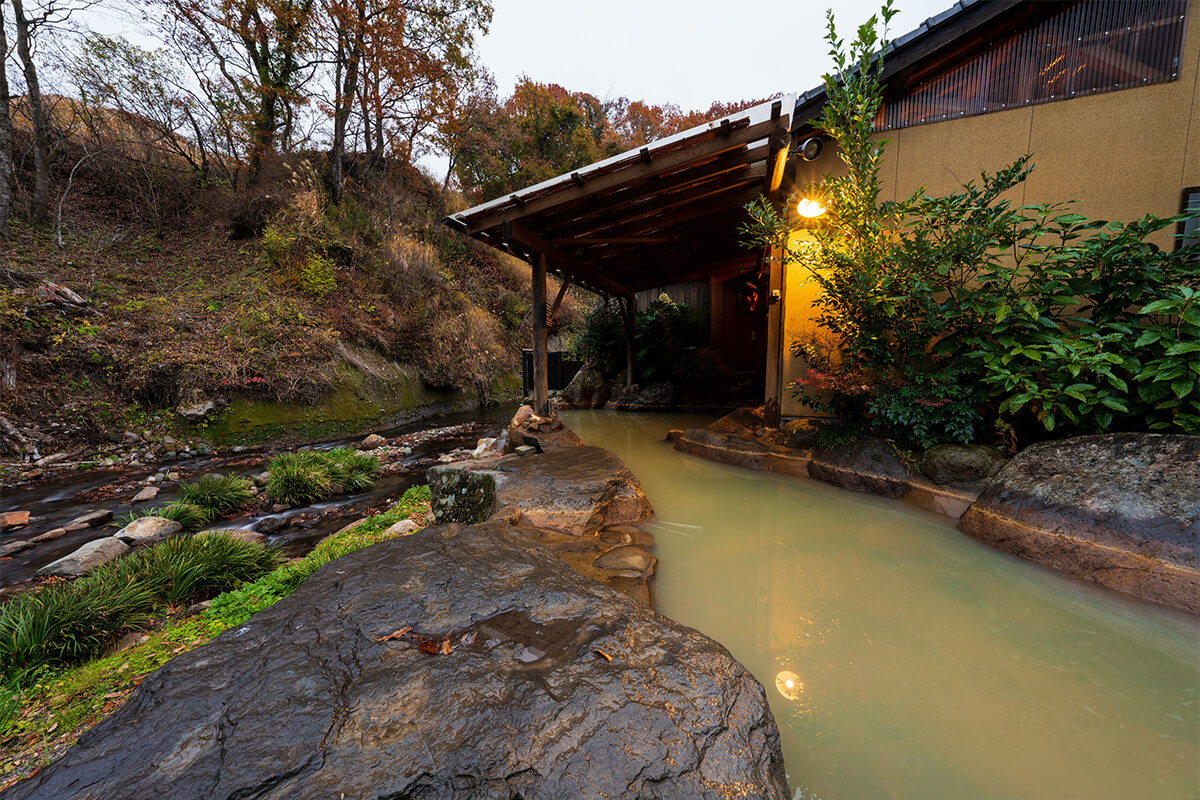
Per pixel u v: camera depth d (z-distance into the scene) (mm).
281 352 7871
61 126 10406
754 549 2955
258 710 1203
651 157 4391
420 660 1427
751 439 5391
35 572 3127
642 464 5250
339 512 4344
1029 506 2820
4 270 7086
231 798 959
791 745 1417
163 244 9977
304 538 3758
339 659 1428
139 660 1980
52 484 5133
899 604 2285
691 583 2521
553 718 1195
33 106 9031
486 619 1680
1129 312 3312
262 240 9945
